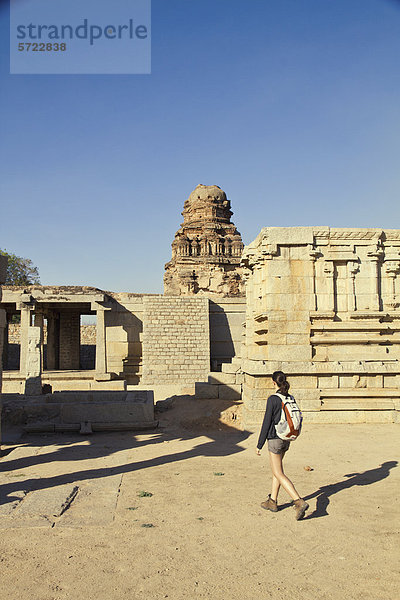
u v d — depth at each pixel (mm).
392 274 13516
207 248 40438
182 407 14633
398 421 12508
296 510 5820
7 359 34375
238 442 11062
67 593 4129
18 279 54906
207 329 28094
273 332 12945
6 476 8195
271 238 13078
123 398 14773
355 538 5297
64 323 35438
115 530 5559
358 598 4062
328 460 9008
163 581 4344
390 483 7324
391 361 13062
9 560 4754
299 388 12781
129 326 28375
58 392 15461
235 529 5602
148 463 9133
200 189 43719
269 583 4316
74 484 7520
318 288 13188
